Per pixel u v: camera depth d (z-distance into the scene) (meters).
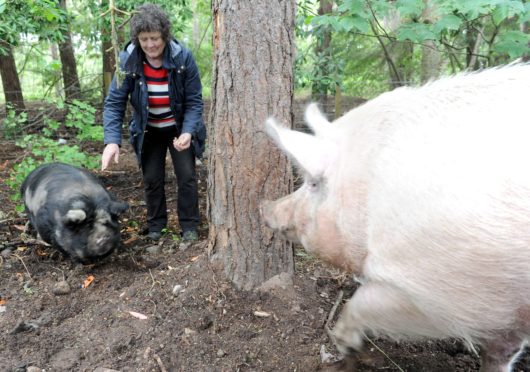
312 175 2.26
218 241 3.43
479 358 2.98
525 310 1.84
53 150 5.21
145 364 2.85
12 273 3.89
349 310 2.26
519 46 4.45
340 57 7.75
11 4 6.01
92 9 8.30
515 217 1.66
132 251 4.30
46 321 3.26
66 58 10.48
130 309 3.31
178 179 4.34
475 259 1.72
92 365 2.87
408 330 2.09
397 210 1.86
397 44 7.92
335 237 2.33
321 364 2.80
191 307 3.26
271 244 3.30
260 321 3.14
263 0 2.88
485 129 1.80
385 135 2.06
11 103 7.92
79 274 3.89
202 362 2.87
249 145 3.07
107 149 3.89
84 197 4.03
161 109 4.09
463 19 4.97
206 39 14.82
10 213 5.16
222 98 3.06
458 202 1.72
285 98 3.06
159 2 7.82
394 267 1.92
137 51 3.79
